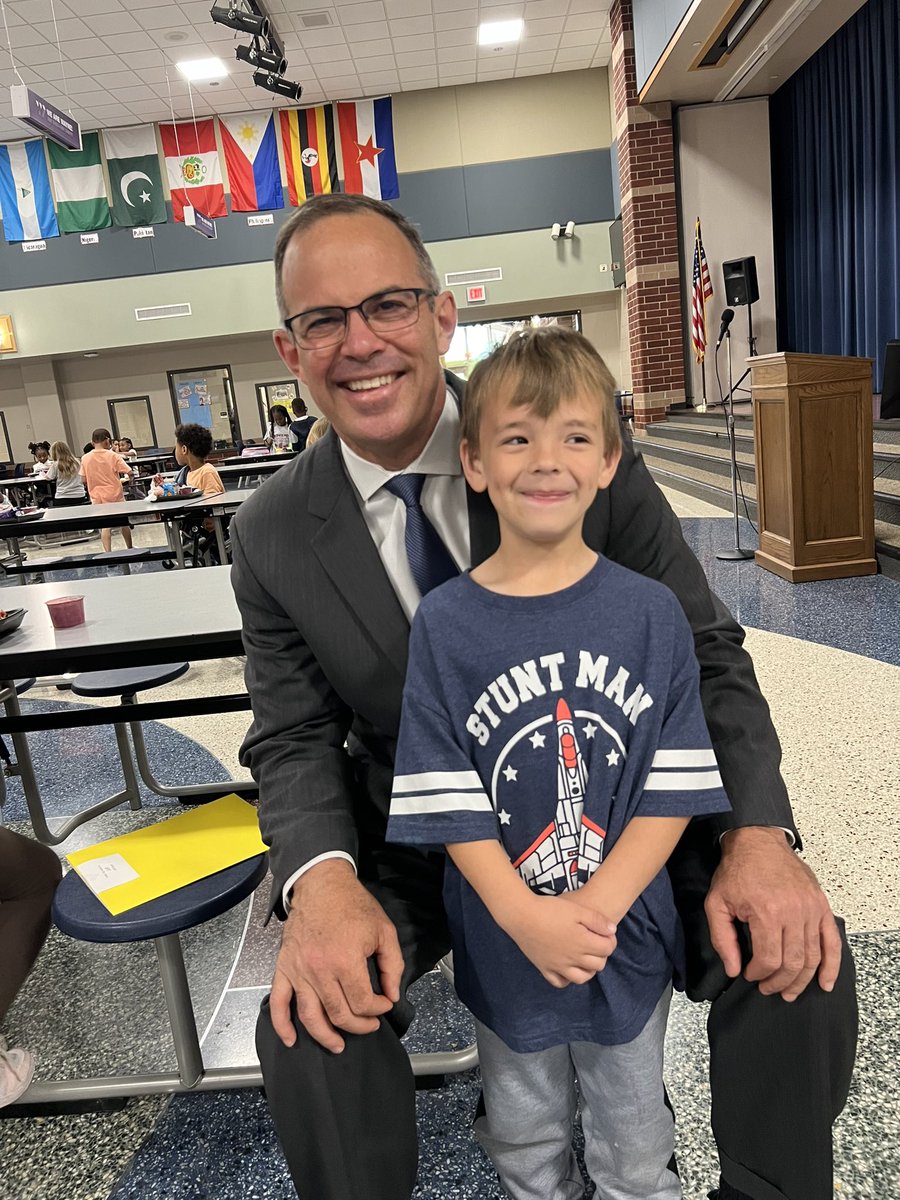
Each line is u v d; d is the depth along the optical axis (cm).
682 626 89
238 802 152
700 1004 153
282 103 1048
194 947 189
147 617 185
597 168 1095
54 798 281
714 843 102
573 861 86
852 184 803
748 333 887
